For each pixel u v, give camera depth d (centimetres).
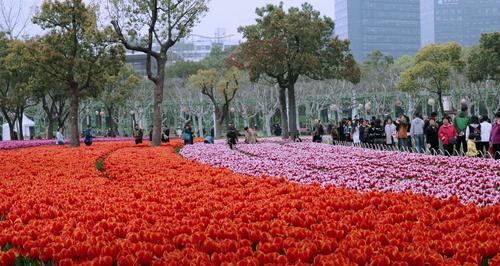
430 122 2398
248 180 1342
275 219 837
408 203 948
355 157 2189
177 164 1892
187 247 670
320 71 4128
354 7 14338
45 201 1082
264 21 4066
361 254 593
